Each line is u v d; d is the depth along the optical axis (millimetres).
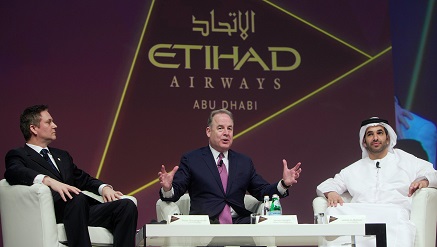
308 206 7172
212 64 7375
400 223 5512
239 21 7496
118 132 7102
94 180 5742
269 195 5727
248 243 5199
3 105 6941
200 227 4664
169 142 7168
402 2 7652
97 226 5336
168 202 5582
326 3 7598
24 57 7070
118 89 7184
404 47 7566
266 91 7383
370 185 6148
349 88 7465
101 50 7223
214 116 5949
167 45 7348
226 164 5949
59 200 5387
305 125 7352
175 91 7277
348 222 4812
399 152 6293
